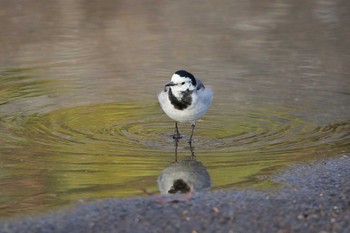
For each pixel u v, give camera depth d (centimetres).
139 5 2581
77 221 1055
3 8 2520
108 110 1619
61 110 1611
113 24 2375
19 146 1389
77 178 1230
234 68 1933
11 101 1666
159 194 1154
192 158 1330
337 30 2298
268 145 1395
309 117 1562
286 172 1241
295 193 1144
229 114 1585
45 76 1867
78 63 1986
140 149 1382
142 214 1073
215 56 2048
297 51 2089
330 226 1022
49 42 2186
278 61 1997
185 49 2117
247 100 1678
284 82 1814
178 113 1410
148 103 1670
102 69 1936
